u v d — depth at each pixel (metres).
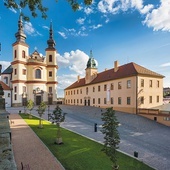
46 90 53.69
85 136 16.78
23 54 49.91
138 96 33.19
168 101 47.47
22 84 48.62
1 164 3.59
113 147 8.16
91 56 53.53
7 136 5.19
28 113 32.88
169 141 17.81
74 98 60.81
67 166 9.31
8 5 7.30
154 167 10.84
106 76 44.31
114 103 39.03
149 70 37.38
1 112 8.94
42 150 11.28
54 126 20.89
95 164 9.88
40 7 7.63
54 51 55.62
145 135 20.20
